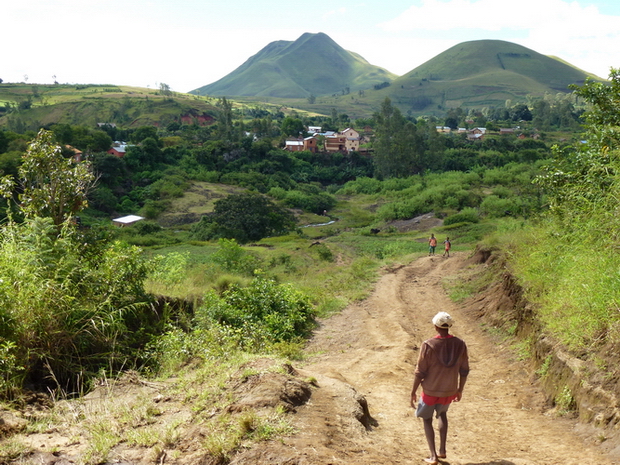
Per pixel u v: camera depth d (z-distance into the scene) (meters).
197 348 8.71
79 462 4.23
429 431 4.61
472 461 4.70
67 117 193.50
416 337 12.10
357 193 109.56
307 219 86.31
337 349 11.51
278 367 6.33
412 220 75.56
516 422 6.07
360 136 163.62
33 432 4.82
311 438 4.51
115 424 5.05
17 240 8.07
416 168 118.38
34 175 10.73
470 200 78.81
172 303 11.16
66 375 6.82
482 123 192.38
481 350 10.63
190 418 5.10
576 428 5.34
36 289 6.80
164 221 81.75
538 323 8.66
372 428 5.58
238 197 63.50
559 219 11.49
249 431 4.53
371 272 24.34
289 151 132.62
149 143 107.00
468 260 24.06
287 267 29.12
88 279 8.51
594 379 5.67
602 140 11.15
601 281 6.82
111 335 7.88
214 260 24.50
